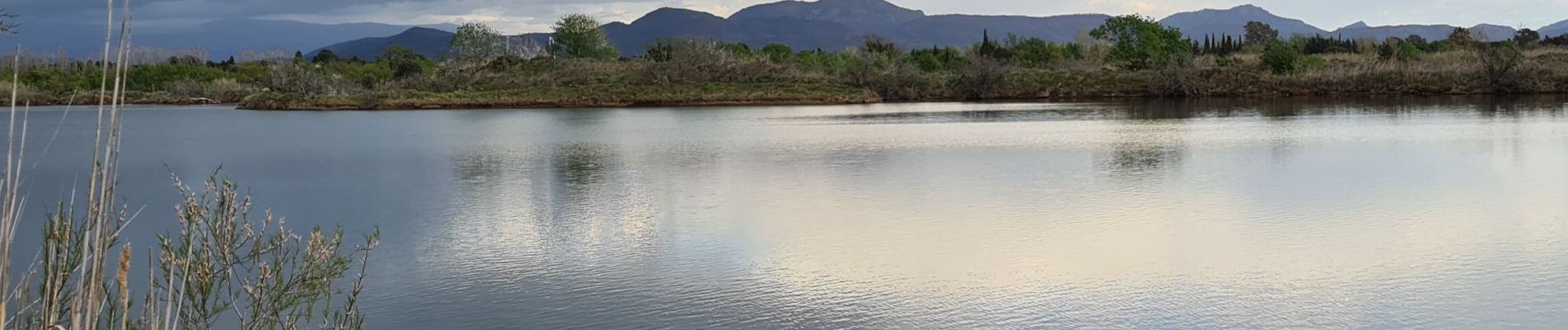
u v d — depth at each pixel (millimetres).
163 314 5980
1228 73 57594
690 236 12117
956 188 15906
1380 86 54688
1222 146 22844
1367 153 20562
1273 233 11602
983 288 9352
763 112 43906
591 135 29875
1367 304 8523
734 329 8234
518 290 9578
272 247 5902
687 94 55062
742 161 20984
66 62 69312
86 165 21922
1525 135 24703
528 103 53719
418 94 54531
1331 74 57031
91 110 53312
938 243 11383
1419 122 30438
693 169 19484
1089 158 20250
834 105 52250
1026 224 12461
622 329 8273
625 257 10969
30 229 12680
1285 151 21344
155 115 47906
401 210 14688
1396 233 11438
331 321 8203
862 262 10492
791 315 8602
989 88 58344
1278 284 9250
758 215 13539
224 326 7164
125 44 3746
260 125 38125
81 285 3633
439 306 8992
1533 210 12906
